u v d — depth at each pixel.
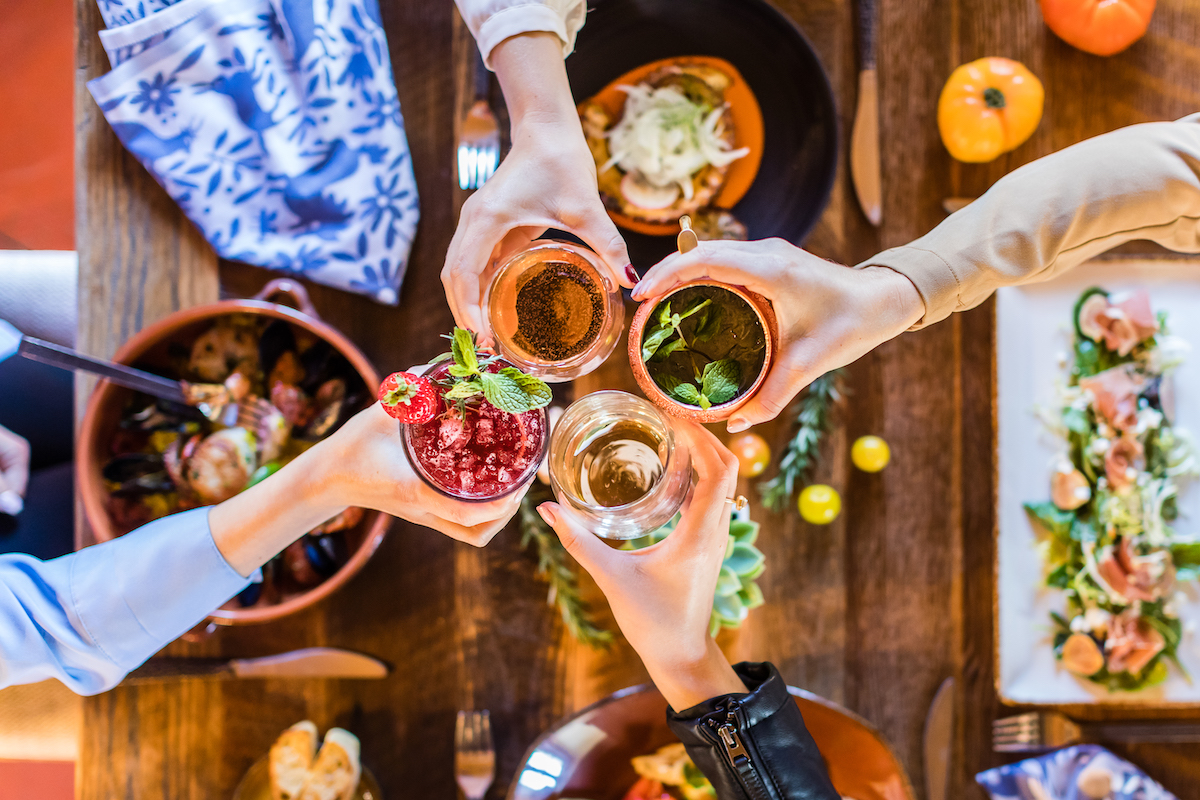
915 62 0.97
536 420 0.75
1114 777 0.95
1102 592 0.95
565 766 0.91
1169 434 0.95
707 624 0.80
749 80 0.93
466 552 0.96
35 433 1.02
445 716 0.96
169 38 0.93
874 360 0.97
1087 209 0.77
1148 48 0.97
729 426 0.77
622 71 0.93
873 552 0.97
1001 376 0.96
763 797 0.77
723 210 0.94
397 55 0.96
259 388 0.94
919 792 0.97
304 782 0.92
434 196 0.97
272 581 0.93
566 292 0.78
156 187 0.96
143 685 0.96
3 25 1.16
